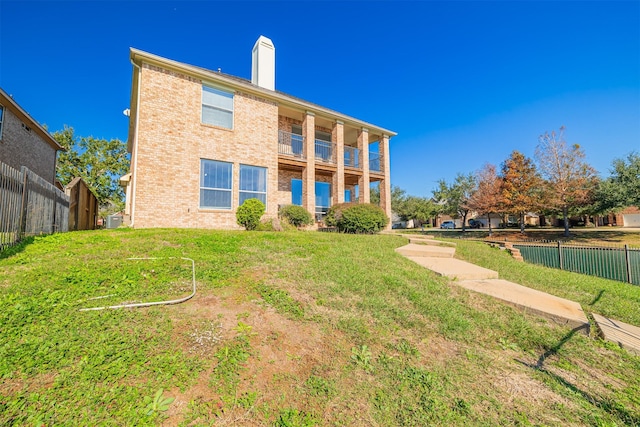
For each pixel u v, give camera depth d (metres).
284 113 15.18
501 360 3.19
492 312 4.39
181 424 1.89
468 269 6.27
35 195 6.87
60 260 4.73
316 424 2.04
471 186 30.41
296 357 2.76
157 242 6.30
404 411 2.25
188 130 10.89
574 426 2.27
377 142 20.30
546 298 5.11
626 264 9.55
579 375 3.06
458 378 2.75
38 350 2.36
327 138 17.59
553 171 22.61
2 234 5.36
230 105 12.15
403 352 3.08
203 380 2.29
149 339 2.68
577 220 39.59
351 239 8.52
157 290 3.81
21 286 3.52
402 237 10.41
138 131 9.85
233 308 3.48
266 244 6.68
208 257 5.32
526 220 45.53
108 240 6.43
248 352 2.70
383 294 4.41
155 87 10.28
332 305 3.85
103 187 31.83
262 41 15.87
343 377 2.57
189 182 10.77
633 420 2.37
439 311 4.04
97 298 3.40
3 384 2.00
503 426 2.20
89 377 2.15
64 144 29.89
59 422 1.78
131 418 1.87
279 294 3.93
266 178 12.95
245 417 2.02
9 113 12.17
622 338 3.97
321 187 17.06
